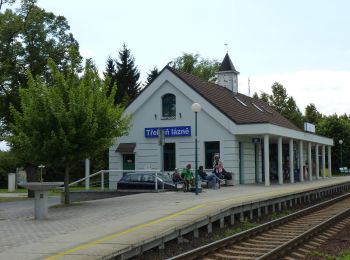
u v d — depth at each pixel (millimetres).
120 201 22234
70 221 16094
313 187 30328
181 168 36094
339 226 17609
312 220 19156
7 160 54281
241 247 13086
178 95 36500
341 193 36531
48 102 20828
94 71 22906
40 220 16859
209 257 11672
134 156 37719
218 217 16203
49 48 33719
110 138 22359
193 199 21688
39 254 10266
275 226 17266
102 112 21875
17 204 27156
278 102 82562
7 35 32875
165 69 36844
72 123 20812
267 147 34156
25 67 33438
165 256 11727
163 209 17625
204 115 35594
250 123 34094
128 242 11195
